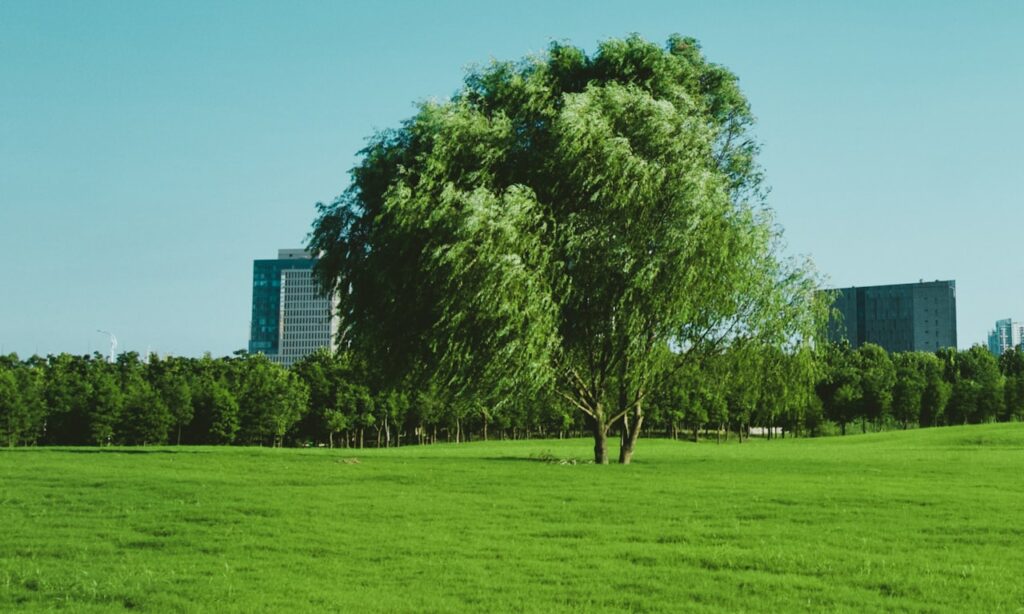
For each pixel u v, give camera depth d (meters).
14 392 104.44
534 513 21.56
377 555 16.41
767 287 38.97
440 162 35.78
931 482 28.84
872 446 67.88
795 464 39.22
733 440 123.88
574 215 35.41
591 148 35.31
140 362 132.12
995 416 131.12
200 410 112.44
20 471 33.22
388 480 30.17
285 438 125.69
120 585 13.92
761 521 20.09
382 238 36.75
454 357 35.28
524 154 37.41
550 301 34.69
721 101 40.31
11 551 16.84
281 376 120.00
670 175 36.09
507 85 38.47
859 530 18.72
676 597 13.21
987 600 12.76
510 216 33.94
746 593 13.41
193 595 13.41
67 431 107.44
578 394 41.12
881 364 127.12
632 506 22.69
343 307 39.59
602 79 39.25
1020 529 18.59
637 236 36.06
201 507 22.53
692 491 25.98
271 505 22.92
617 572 14.83
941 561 15.48
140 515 21.25
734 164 39.72
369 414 117.88
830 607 12.55
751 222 37.50
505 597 13.22
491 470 34.69
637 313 36.34
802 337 39.41
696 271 36.00
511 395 36.19
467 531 19.02
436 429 135.25
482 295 33.44
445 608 12.57
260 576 14.75
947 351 142.25
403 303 37.16
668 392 43.97
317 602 13.00
